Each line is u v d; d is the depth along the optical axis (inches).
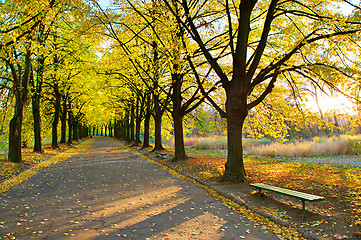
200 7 395.2
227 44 426.0
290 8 347.3
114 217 194.5
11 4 322.3
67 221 184.5
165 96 840.9
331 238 148.3
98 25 390.6
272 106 438.6
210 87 423.5
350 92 309.7
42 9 316.8
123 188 298.4
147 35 468.4
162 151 752.3
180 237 156.7
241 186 285.7
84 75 788.6
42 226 173.9
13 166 417.7
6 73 560.7
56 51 529.7
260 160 549.6
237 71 311.1
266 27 293.6
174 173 407.2
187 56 352.5
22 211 207.8
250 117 487.5
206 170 391.5
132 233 162.7
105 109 1086.4
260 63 440.5
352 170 343.0
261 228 172.2
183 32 366.0
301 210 196.1
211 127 753.6
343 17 274.8
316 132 1108.5
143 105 971.9
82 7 375.9
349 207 187.3
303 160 560.1
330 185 250.1
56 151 792.9
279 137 465.4
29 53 479.2
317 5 311.1
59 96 868.6
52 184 320.8
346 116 318.3
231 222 183.8
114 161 581.9
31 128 767.7
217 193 269.4
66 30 607.8
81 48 613.3
